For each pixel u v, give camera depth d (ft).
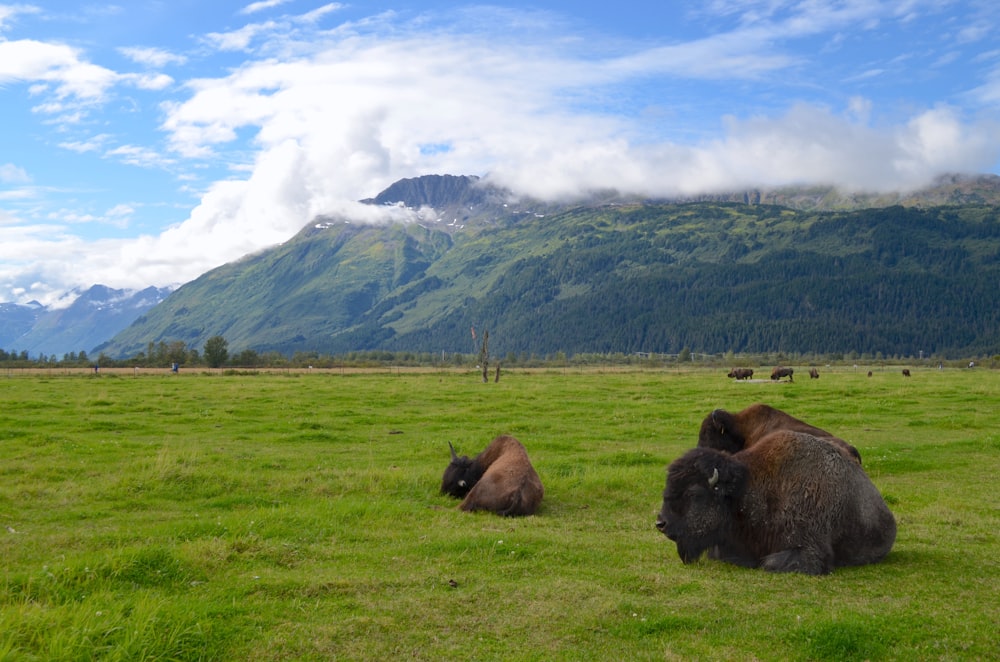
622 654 21.04
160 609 22.53
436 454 64.39
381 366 375.66
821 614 23.93
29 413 94.89
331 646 21.33
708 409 99.86
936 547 33.68
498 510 41.88
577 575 28.81
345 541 34.47
